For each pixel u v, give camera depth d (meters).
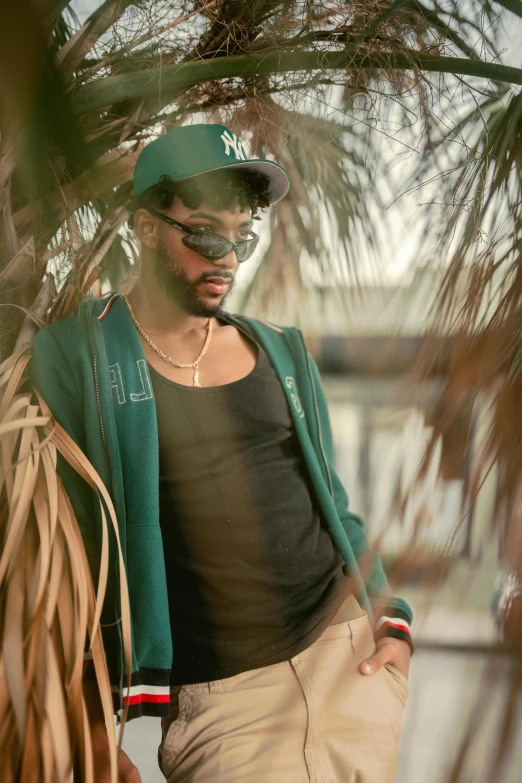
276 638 1.12
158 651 1.05
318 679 1.11
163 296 1.19
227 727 1.07
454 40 0.86
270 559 1.15
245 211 1.12
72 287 1.13
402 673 1.20
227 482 1.16
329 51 0.95
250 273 1.41
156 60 1.02
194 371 1.21
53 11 0.29
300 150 1.18
